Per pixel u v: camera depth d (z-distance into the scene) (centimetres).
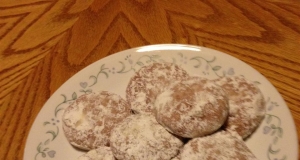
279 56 20
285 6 23
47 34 24
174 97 17
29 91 21
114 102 19
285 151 16
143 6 25
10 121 20
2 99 21
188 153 16
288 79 19
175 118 16
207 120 16
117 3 26
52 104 20
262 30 22
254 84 19
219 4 24
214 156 15
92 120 18
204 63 20
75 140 18
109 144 18
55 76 22
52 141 19
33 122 19
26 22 26
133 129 17
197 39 22
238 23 23
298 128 17
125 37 23
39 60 23
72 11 26
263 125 17
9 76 22
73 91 20
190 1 25
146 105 18
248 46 21
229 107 17
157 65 20
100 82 21
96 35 24
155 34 23
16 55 23
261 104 17
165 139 17
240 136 17
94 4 26
